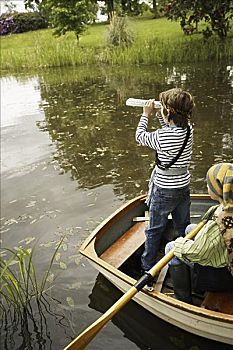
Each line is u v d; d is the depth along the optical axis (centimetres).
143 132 327
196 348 316
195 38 1457
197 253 277
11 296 364
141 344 323
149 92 1027
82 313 356
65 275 404
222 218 273
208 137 698
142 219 425
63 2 1630
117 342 326
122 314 352
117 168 623
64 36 1906
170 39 1497
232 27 1476
